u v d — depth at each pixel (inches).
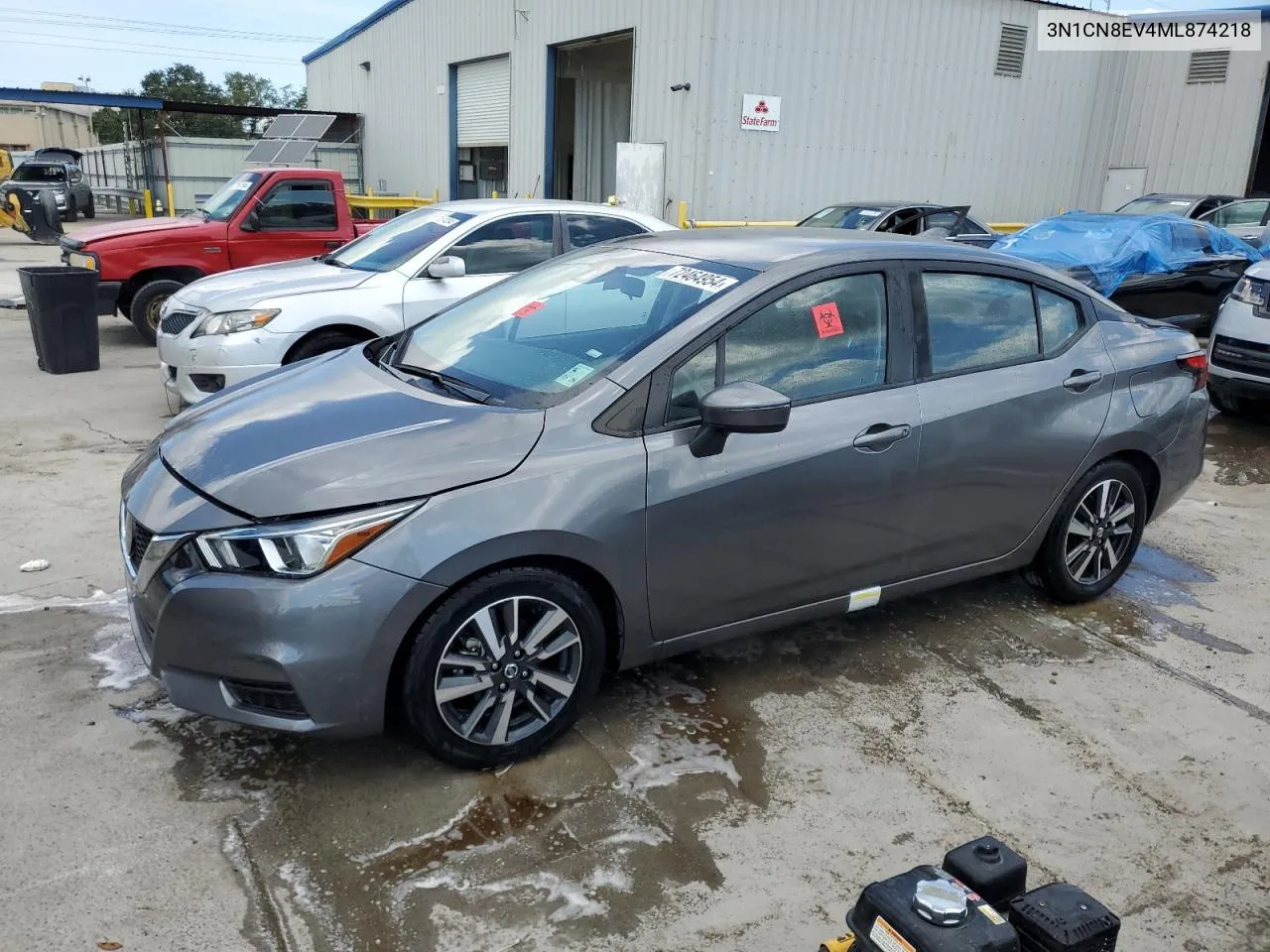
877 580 149.1
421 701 114.1
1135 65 800.9
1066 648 163.6
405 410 126.7
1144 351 174.4
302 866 105.3
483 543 111.7
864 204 567.8
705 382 129.1
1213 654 163.5
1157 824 119.4
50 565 177.6
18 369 348.5
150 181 1145.4
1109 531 175.8
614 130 863.1
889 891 73.4
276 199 395.5
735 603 135.4
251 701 111.3
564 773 123.2
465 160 934.4
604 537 119.6
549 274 162.2
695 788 121.6
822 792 122.1
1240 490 256.2
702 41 607.5
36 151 1387.8
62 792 115.0
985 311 156.5
